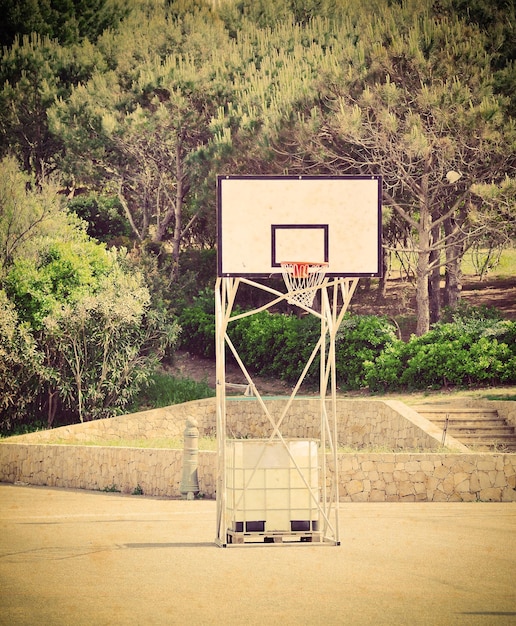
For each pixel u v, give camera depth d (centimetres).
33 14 6881
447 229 6156
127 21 6938
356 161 5762
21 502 3162
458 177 5331
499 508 2862
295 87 6038
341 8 6688
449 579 1688
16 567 1864
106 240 6588
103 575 1758
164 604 1468
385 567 1823
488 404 4475
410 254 6269
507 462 3084
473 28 5875
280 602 1477
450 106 5459
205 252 6612
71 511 2891
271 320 5919
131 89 6675
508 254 6331
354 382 5497
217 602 1480
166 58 6738
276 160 5847
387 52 5644
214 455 3244
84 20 6925
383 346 5512
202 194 6281
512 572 1761
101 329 5419
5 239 5831
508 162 5538
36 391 5406
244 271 2169
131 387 5509
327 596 1527
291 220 2177
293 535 2145
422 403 4759
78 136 6594
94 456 3647
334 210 2183
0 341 5288
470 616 1357
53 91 6794
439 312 6022
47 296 5462
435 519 2588
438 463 3092
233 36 6931
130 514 2798
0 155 6762
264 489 2148
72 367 5366
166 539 2273
